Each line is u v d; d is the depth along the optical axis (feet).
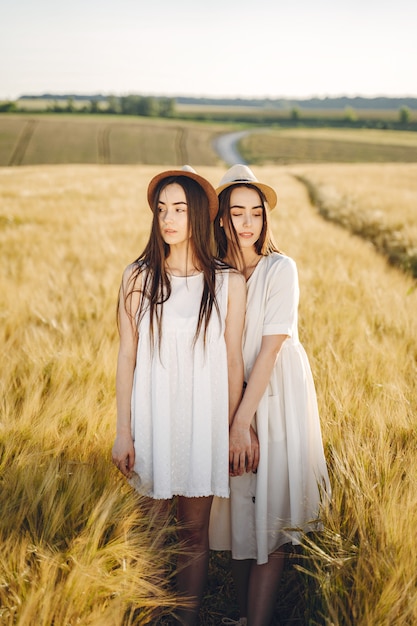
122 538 6.23
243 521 7.50
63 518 6.46
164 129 324.19
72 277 21.27
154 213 7.09
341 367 10.88
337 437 8.38
